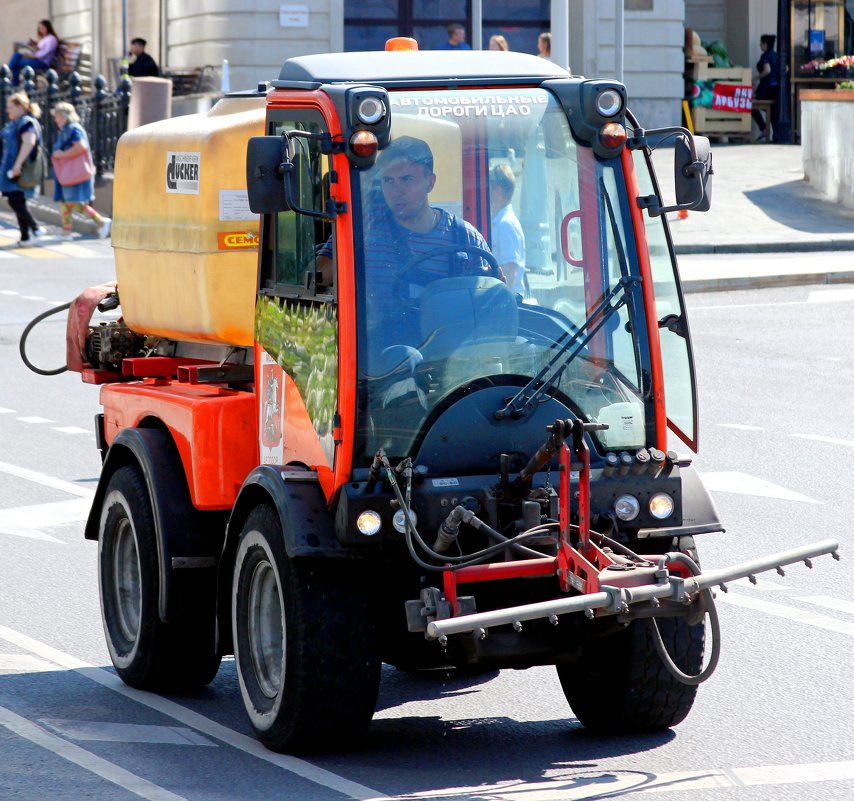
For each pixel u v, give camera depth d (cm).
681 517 1748
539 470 1688
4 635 2302
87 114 8506
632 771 1703
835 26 10288
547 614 1548
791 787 1647
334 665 1673
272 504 1739
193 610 1967
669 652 1794
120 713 1953
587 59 9788
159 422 2066
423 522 1664
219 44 9294
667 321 1838
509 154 1739
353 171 1691
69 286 6259
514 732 1867
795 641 2211
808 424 3781
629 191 1773
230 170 1966
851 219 7325
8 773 1712
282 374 1812
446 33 9644
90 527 2175
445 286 1714
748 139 10356
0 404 4200
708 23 10800
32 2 11856
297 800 1612
